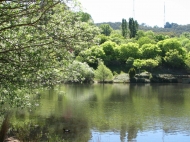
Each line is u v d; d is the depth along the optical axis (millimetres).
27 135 17750
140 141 20484
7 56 6922
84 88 63875
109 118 28500
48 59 7547
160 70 99188
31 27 6996
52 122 24875
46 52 7461
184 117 29859
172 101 43281
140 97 48094
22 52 6922
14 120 23859
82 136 20812
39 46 7184
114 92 56031
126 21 158125
